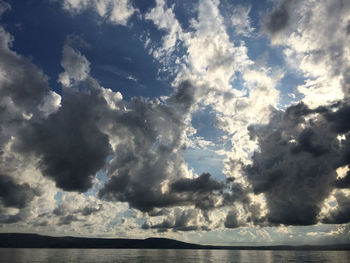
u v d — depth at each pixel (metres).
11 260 143.12
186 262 140.75
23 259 150.75
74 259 153.62
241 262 144.00
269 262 143.88
